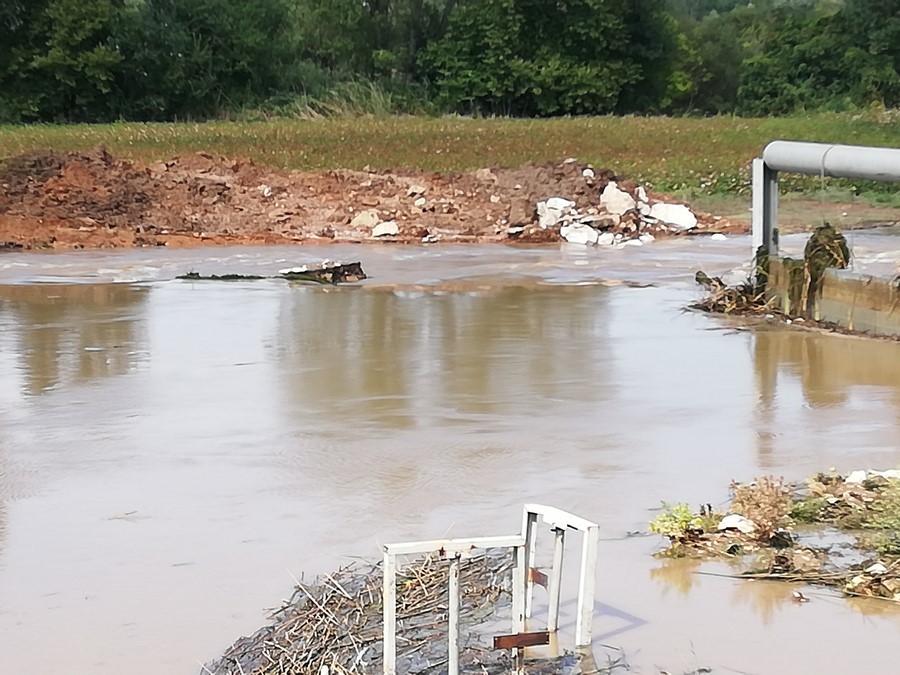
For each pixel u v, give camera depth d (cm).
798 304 1562
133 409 1115
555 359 1312
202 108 5934
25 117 5662
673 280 1958
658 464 921
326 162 3619
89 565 741
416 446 977
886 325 1441
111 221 2736
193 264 2241
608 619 657
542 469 912
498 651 620
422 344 1405
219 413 1095
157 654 624
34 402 1148
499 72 6494
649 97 6894
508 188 2922
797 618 654
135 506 846
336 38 6675
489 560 734
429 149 3966
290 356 1342
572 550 752
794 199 3138
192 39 5997
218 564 738
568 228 2661
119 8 5859
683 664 605
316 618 653
